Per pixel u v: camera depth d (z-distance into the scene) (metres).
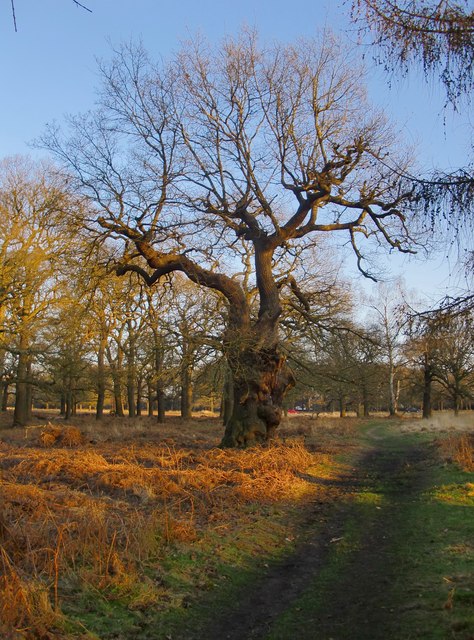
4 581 5.56
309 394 41.69
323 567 8.02
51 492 10.21
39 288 28.36
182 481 11.82
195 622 6.07
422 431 31.78
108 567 6.77
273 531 9.70
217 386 19.78
